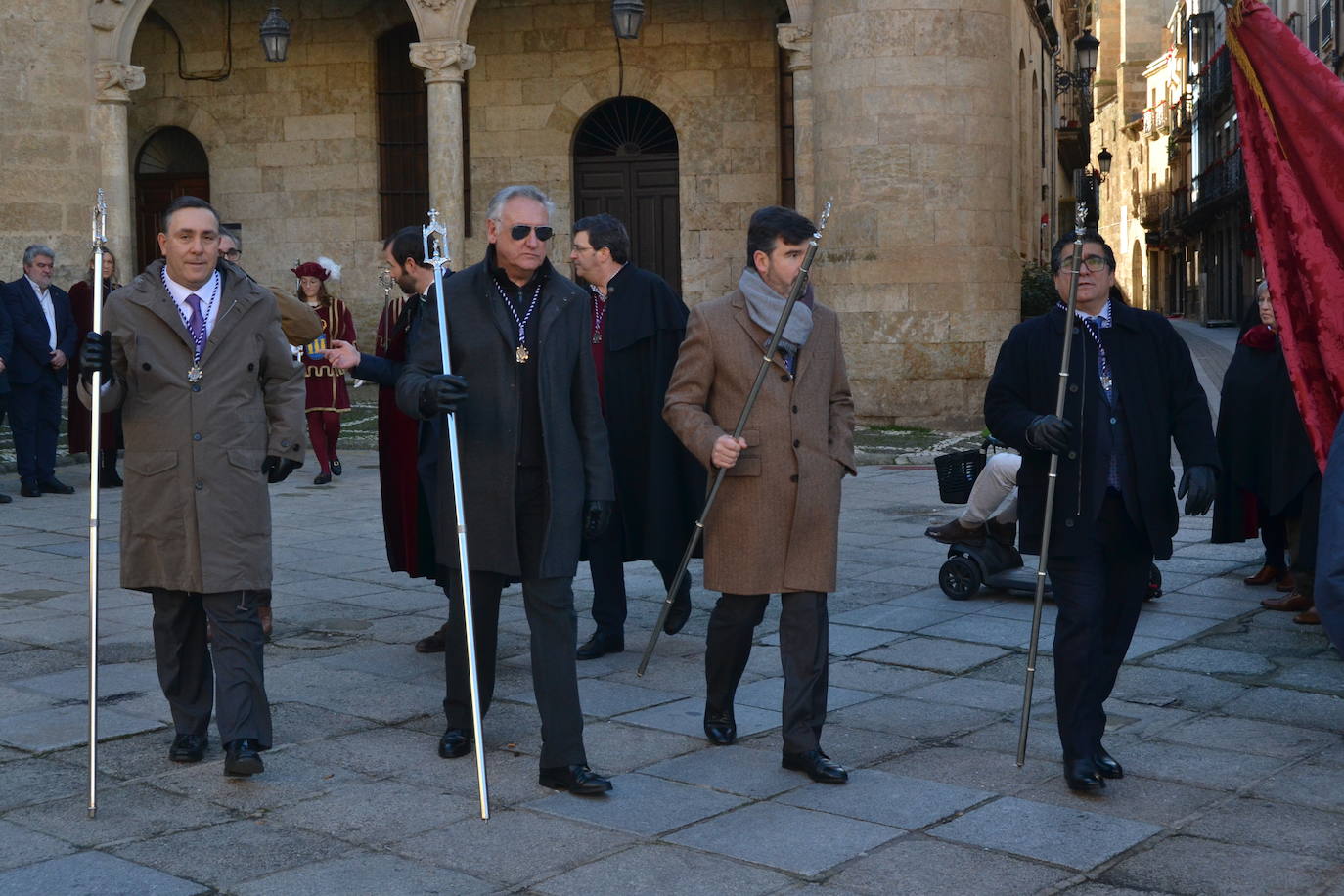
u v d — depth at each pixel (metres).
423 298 5.99
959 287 16.50
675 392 4.91
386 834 4.21
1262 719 5.44
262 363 4.98
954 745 5.11
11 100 17.64
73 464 14.91
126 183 18.62
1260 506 7.84
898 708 5.62
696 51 20.86
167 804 4.50
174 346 4.81
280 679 6.14
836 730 5.33
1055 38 30.08
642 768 4.85
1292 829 4.21
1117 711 5.57
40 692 5.91
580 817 4.35
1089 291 4.60
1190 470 4.52
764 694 5.82
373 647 6.79
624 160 21.47
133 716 5.53
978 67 16.53
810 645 4.76
